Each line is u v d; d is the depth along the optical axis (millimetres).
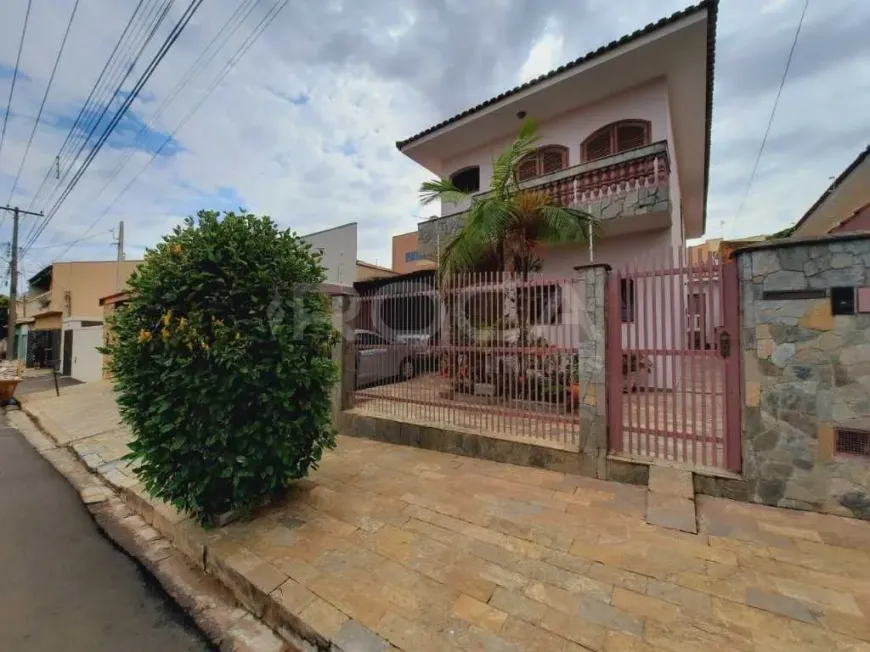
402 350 5852
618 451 4168
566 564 2719
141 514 4160
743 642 2033
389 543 3059
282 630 2430
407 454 5133
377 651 2078
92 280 23328
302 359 3686
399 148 10992
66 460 6133
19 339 26656
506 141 10250
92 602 2736
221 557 2961
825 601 2289
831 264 3213
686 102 8742
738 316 3596
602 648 2027
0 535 3723
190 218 3629
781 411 3359
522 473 4344
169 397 3281
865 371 3111
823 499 3227
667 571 2602
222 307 3322
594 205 7488
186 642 2373
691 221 17375
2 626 2473
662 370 3971
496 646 2064
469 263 6902
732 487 3523
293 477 3828
